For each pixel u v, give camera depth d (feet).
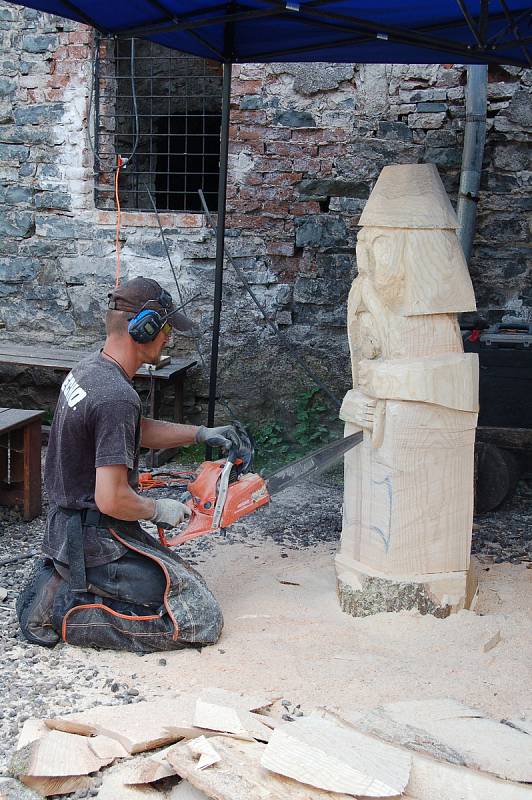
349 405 13.48
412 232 12.67
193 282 23.77
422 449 12.91
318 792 8.35
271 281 23.39
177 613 12.38
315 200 22.86
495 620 13.30
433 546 13.28
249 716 9.95
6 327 25.29
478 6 14.93
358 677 11.80
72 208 24.23
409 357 12.94
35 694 11.26
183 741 9.68
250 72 22.57
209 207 27.22
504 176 21.75
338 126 22.41
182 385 22.94
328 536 17.67
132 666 12.11
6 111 24.13
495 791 8.57
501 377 18.74
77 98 23.63
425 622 13.19
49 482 12.72
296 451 22.77
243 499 12.83
